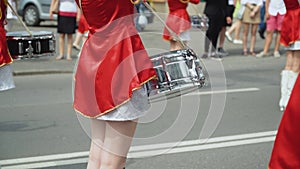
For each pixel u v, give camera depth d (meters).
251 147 5.82
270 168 2.58
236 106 7.80
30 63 11.16
